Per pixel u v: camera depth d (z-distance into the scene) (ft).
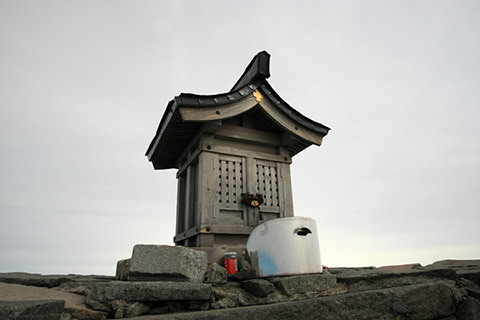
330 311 11.48
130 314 10.52
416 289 13.71
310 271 14.52
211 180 20.76
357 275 15.37
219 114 20.76
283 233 14.80
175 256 12.87
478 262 23.61
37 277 15.98
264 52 23.44
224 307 12.35
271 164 23.72
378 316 12.30
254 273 14.93
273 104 23.16
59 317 9.28
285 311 10.71
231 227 19.89
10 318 7.65
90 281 14.28
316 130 24.59
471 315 14.14
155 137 25.45
